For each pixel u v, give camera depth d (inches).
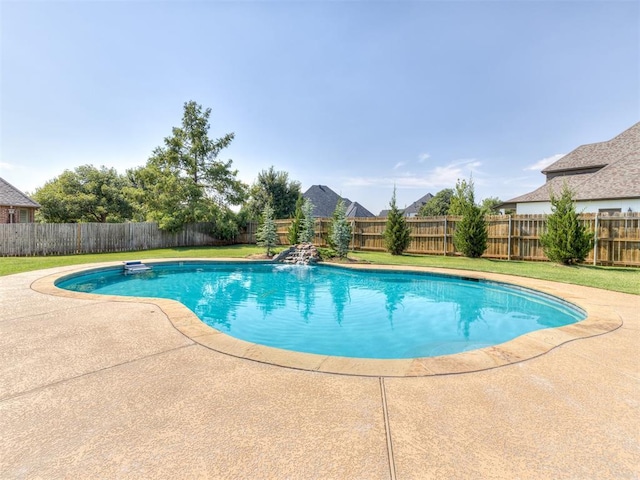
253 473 70.2
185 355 137.8
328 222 740.0
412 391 108.6
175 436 82.8
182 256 581.6
